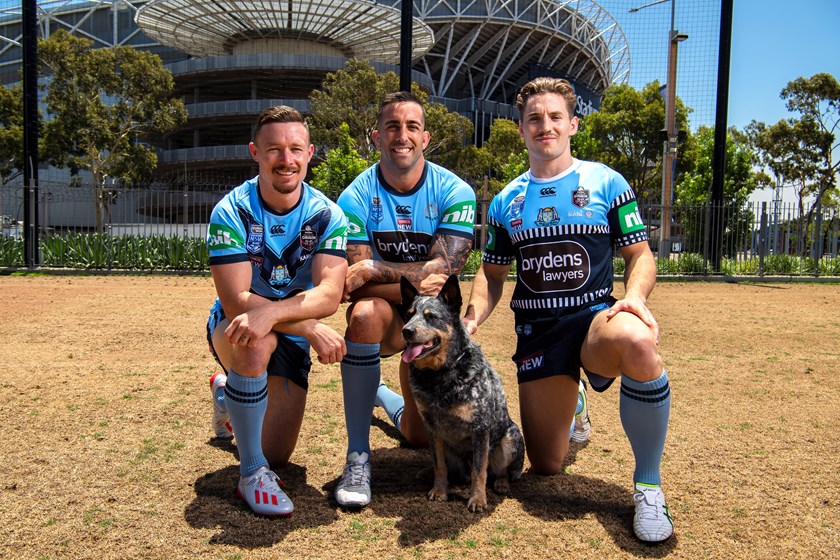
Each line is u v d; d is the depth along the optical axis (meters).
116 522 2.96
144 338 7.68
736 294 14.18
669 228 20.09
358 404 3.48
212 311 3.72
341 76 35.31
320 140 35.22
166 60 59.34
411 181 3.80
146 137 54.47
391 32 49.06
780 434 4.38
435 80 64.81
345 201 3.86
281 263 3.44
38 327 8.29
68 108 36.56
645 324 2.96
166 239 17.61
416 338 2.99
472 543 2.83
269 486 3.12
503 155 42.16
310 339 3.25
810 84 39.19
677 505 3.24
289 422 3.64
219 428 4.10
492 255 3.78
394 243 3.86
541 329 3.47
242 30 51.03
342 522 3.04
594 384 3.36
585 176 3.46
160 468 3.65
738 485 3.49
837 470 3.71
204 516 3.04
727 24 18.09
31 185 16.84
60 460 3.72
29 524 2.92
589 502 3.31
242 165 51.56
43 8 60.69
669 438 4.29
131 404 4.90
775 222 19.17
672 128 22.50
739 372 6.33
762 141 40.81
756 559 2.70
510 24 58.50
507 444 3.45
